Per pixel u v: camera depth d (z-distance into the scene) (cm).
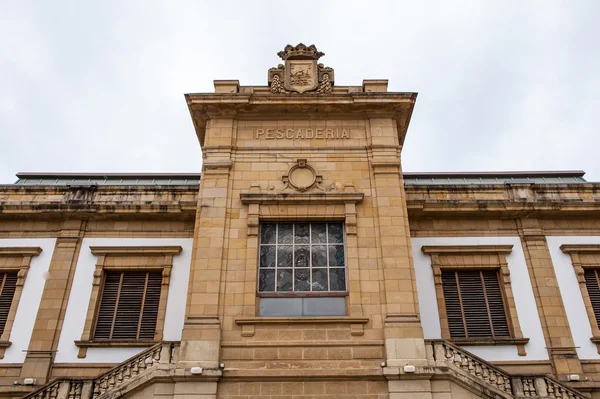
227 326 1472
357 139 1792
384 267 1552
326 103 1792
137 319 1820
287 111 1820
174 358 1418
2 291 1864
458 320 1819
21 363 1717
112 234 1945
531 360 1716
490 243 1930
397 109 1816
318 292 1548
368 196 1680
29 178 2498
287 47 1959
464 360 1425
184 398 1344
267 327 1473
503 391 1358
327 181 1709
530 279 1866
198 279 1527
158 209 1944
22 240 1933
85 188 2027
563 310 1805
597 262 1902
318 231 1653
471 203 1941
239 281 1538
